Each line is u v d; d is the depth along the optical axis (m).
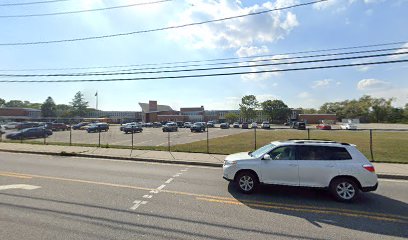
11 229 4.94
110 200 6.87
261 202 7.00
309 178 7.49
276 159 7.82
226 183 9.05
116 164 12.85
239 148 19.11
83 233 4.82
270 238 4.81
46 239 4.54
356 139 29.23
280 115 108.19
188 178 9.78
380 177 10.55
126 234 4.82
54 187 8.09
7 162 13.09
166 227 5.19
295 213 6.20
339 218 5.92
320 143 7.79
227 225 5.38
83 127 53.59
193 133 42.03
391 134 39.22
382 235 5.04
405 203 7.11
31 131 30.94
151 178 9.68
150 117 105.50
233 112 122.88
